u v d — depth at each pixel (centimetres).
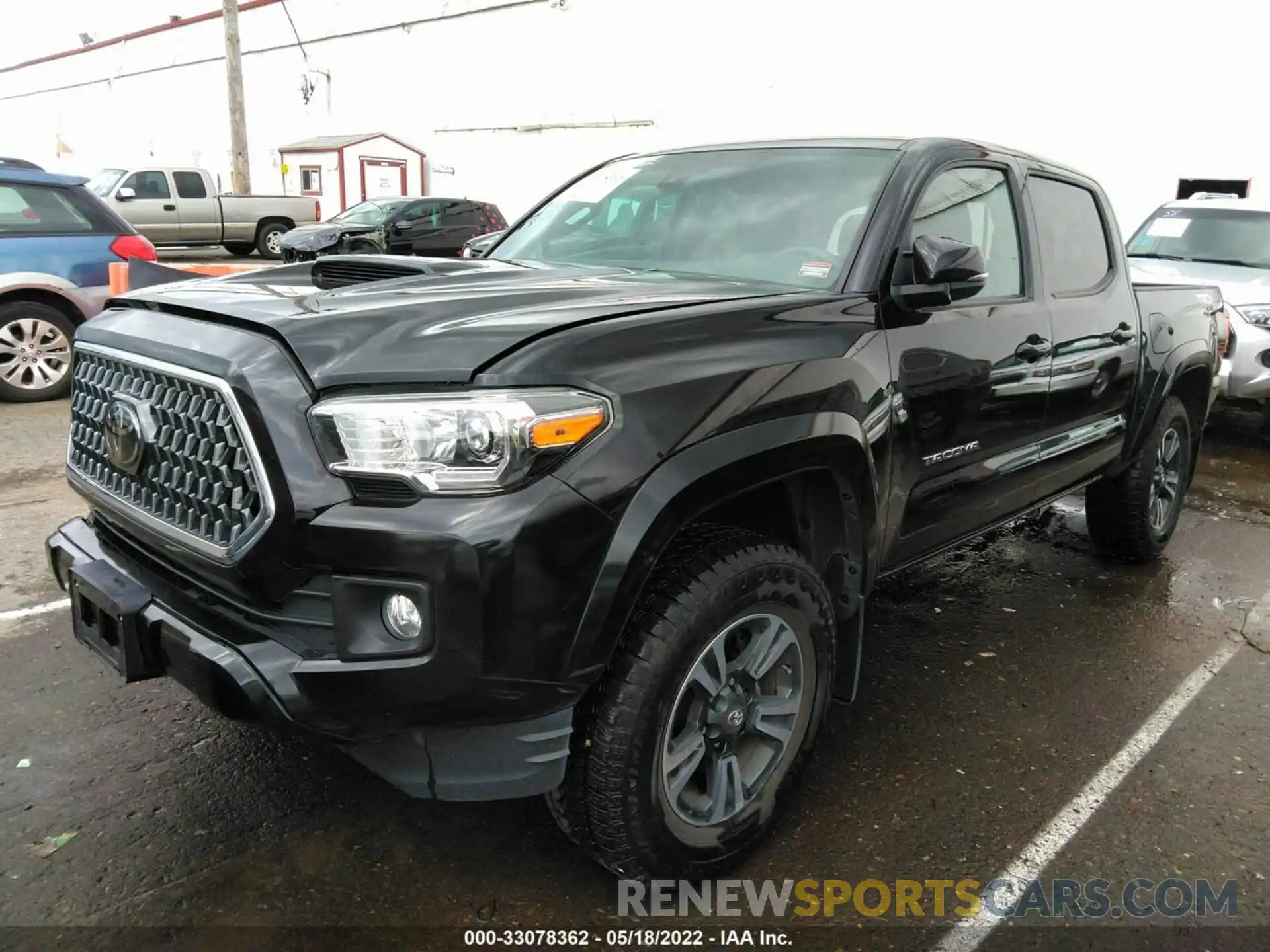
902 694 348
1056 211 380
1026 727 328
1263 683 366
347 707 195
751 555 231
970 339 305
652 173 358
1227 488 655
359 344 204
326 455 195
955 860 258
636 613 217
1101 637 404
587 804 219
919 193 296
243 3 2933
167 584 227
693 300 250
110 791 273
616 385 204
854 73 1656
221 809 267
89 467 262
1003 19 1447
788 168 325
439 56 2431
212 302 234
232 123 2092
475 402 190
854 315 268
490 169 2373
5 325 742
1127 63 1320
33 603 396
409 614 194
